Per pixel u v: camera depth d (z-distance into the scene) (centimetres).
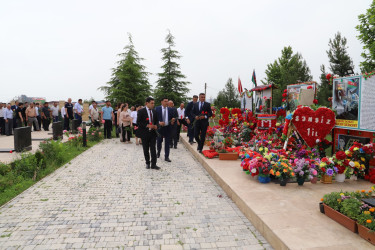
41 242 328
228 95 3297
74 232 355
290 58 3145
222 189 543
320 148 655
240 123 1073
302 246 279
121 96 2656
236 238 338
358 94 579
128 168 729
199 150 880
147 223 383
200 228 367
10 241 330
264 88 971
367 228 290
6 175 590
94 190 535
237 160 741
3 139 1309
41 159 675
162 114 803
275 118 911
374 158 547
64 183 583
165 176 646
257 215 361
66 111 1669
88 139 1281
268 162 514
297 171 490
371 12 1120
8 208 439
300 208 386
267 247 316
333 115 630
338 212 336
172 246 319
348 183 518
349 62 1708
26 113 1656
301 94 712
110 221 389
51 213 418
